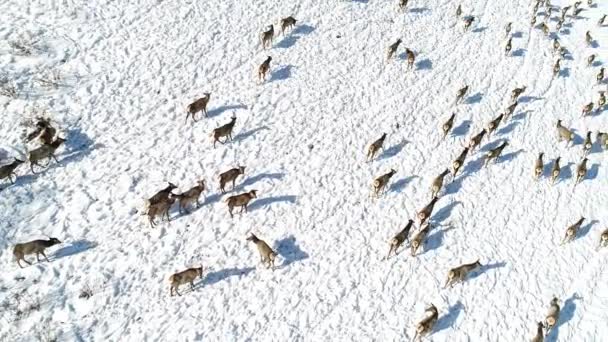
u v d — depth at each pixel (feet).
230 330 52.19
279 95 80.12
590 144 79.30
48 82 72.33
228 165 68.90
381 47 93.91
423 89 87.51
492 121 79.25
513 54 100.12
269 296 55.57
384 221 65.51
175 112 73.97
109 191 62.75
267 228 62.28
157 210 58.54
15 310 50.60
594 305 59.93
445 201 69.51
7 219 57.57
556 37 107.65
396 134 78.38
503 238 66.18
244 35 88.38
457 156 76.64
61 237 57.26
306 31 92.53
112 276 54.65
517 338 55.31
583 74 98.73
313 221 64.08
